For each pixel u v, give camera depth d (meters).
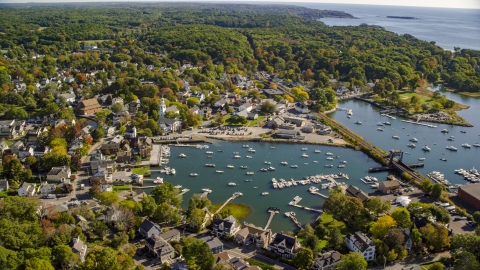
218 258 187.12
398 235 199.62
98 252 175.75
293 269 189.50
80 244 192.25
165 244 196.88
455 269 181.50
